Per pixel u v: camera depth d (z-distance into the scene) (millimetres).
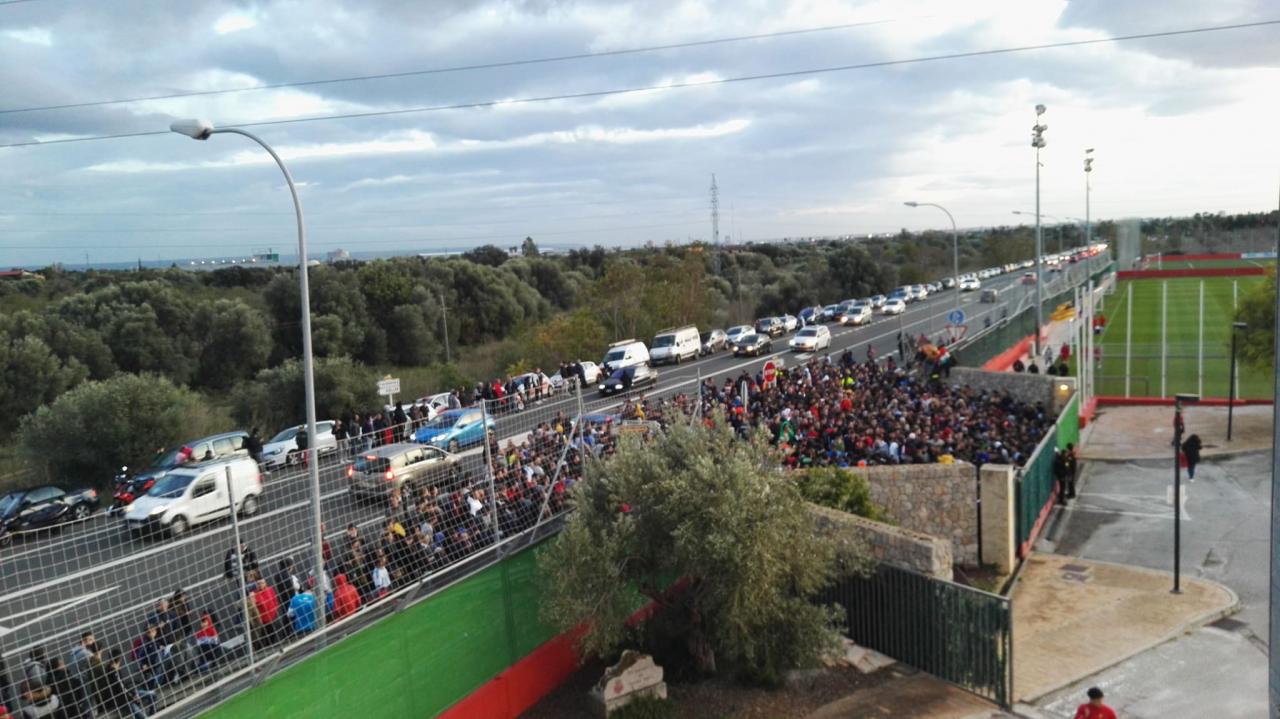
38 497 24109
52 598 8758
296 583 10875
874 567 14930
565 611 12742
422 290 65125
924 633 14477
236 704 9312
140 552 9477
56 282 66562
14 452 31844
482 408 13477
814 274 99562
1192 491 25578
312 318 58062
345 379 40750
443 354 64125
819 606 14547
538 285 82750
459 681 12305
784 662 13883
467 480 13484
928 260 141125
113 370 46344
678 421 14719
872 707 13320
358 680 10742
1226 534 21531
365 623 11000
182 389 33375
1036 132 44875
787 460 19656
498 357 57719
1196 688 13727
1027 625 16594
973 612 13641
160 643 9328
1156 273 108938
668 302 66125
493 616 12992
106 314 49531
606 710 12812
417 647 11609
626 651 13492
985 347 43938
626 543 13211
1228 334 60000
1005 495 19359
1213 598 17375
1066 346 44000
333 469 12195
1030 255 153875
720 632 13430
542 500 14641
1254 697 13336
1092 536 22109
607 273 65750
